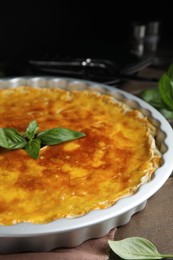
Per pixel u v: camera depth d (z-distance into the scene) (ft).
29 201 1.54
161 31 3.05
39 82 2.26
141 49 2.84
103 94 2.17
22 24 2.92
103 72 2.39
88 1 3.03
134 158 1.74
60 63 2.47
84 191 1.58
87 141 1.82
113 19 3.14
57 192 1.58
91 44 2.84
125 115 1.99
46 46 3.02
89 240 1.50
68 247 1.48
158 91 2.11
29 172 1.65
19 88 2.19
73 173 1.66
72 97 2.14
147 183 1.54
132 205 1.46
